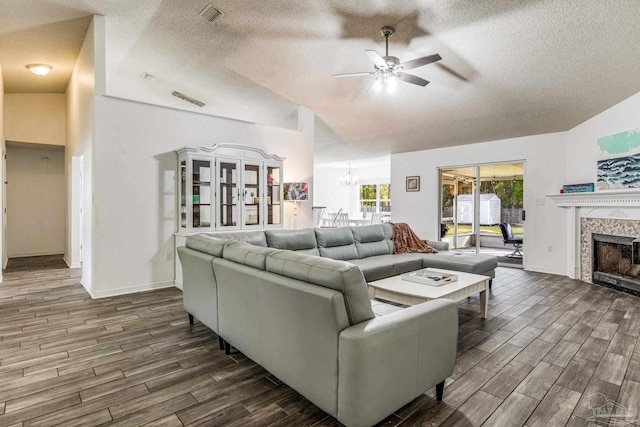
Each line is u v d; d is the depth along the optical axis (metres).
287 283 1.83
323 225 11.02
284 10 3.52
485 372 2.31
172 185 4.55
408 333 1.72
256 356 2.17
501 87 4.36
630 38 3.11
